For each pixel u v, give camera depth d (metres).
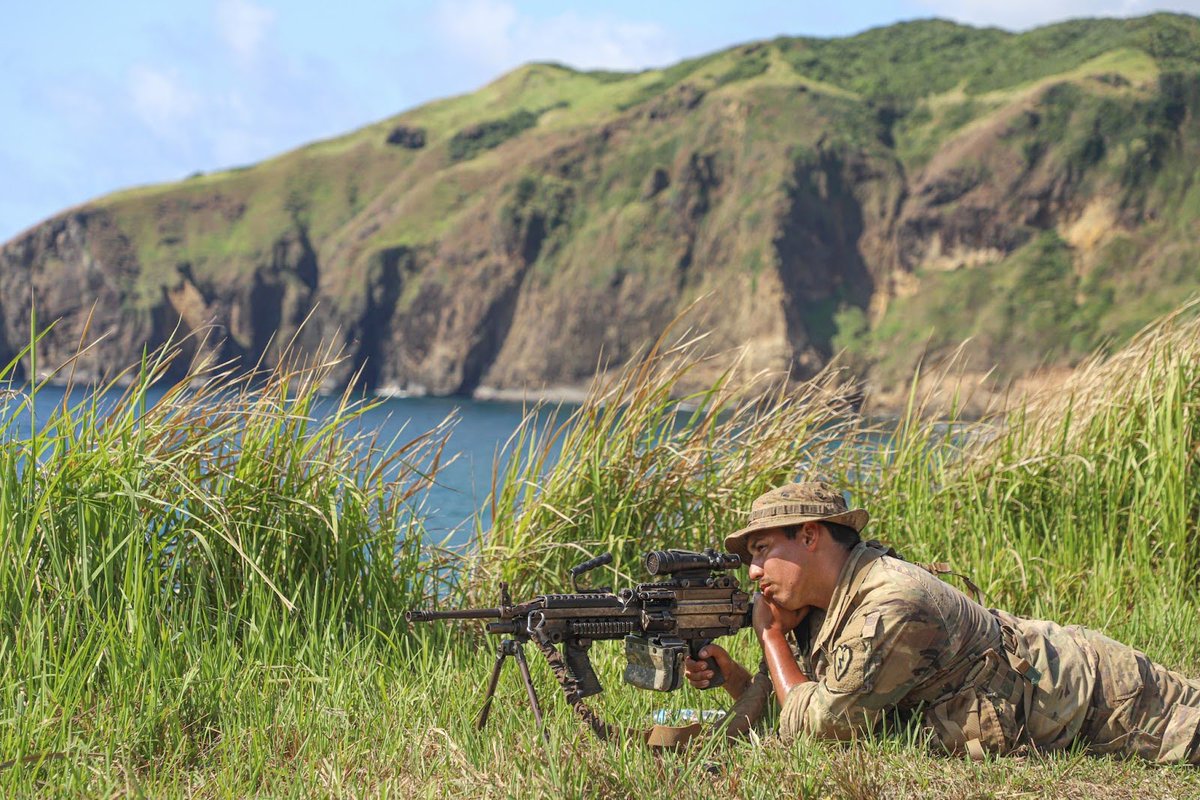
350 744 4.52
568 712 4.86
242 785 4.13
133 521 5.43
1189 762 4.17
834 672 4.16
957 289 163.25
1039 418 8.73
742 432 7.61
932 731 4.20
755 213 174.62
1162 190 160.12
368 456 6.52
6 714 4.54
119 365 191.75
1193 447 8.10
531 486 7.12
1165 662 5.99
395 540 6.50
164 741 4.56
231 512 5.97
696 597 4.34
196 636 5.28
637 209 185.12
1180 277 150.75
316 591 5.83
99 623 5.09
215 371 6.23
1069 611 7.12
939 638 4.09
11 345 194.38
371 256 197.00
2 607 5.04
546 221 192.00
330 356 6.37
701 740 4.30
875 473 8.21
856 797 3.78
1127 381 8.55
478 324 188.50
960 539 7.89
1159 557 7.83
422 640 5.97
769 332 163.75
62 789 3.98
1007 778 3.96
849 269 175.75
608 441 7.25
